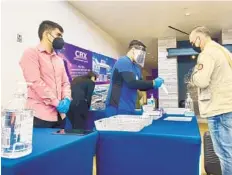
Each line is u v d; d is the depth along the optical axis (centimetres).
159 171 101
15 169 52
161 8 422
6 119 61
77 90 261
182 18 477
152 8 421
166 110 225
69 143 76
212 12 441
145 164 103
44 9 320
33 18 295
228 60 152
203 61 151
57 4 355
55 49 173
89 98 276
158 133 103
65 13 381
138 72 209
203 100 157
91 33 497
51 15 338
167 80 629
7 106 73
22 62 155
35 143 75
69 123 251
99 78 519
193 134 101
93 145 98
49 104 157
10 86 251
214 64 148
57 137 86
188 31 570
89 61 470
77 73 413
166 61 636
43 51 162
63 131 101
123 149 106
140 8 421
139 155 104
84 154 88
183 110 221
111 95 206
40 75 158
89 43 486
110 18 480
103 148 109
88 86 273
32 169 58
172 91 622
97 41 534
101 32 561
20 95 80
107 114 206
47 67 161
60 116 169
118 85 203
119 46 731
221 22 502
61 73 175
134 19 487
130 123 114
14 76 258
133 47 201
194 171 96
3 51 243
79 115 257
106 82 564
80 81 273
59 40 168
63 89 175
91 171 96
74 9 415
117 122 115
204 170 222
